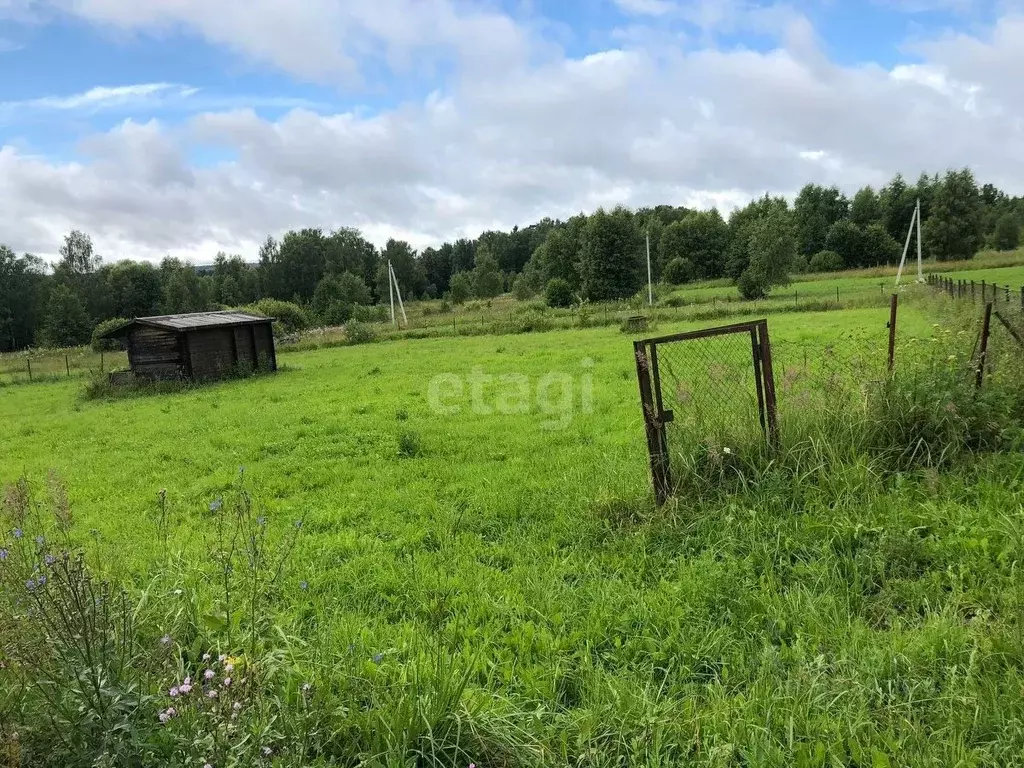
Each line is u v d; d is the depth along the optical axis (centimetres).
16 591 382
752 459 642
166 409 1739
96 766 275
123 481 1000
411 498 782
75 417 1742
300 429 1266
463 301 9012
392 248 11956
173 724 301
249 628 429
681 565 530
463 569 564
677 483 631
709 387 689
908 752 311
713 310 3703
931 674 371
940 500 573
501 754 329
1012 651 370
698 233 9244
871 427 659
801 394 689
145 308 8831
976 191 7531
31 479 1045
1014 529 493
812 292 5003
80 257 10275
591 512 650
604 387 1490
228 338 2420
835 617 430
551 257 8806
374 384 1912
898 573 482
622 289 6956
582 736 340
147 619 423
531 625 455
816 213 9925
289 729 323
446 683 349
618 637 437
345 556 626
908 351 770
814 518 564
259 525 527
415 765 316
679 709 362
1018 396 687
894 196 9556
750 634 433
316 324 6309
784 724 337
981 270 5984
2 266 8456
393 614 503
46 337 7469
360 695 366
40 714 307
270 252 11306
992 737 322
